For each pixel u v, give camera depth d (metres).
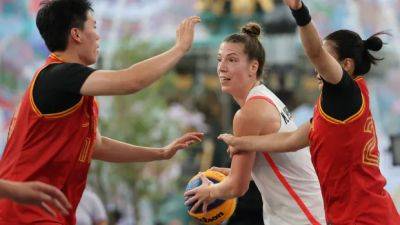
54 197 10.17
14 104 53.31
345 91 11.66
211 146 47.56
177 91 50.81
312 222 13.44
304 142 12.63
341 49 12.30
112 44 50.84
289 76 47.56
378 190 12.16
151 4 58.22
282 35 47.91
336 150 11.94
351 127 11.79
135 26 57.69
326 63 11.38
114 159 14.09
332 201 12.27
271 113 13.23
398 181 40.88
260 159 13.55
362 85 12.28
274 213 13.75
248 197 16.59
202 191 13.76
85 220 19.50
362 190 11.99
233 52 13.54
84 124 11.98
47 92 11.65
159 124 45.12
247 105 13.32
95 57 12.41
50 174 11.91
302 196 13.47
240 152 13.12
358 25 56.59
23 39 56.31
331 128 11.86
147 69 11.42
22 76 55.28
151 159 14.21
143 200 45.03
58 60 12.18
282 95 47.94
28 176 11.81
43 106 11.70
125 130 44.16
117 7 58.06
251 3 49.25
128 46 47.25
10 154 12.04
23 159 11.86
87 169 12.34
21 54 55.84
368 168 12.09
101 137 14.02
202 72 51.06
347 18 56.91
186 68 51.31
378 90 53.44
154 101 45.44
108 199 42.94
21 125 11.94
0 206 11.82
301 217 13.48
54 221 11.86
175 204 46.25
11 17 56.66
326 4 57.19
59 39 12.15
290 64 47.62
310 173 13.55
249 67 13.57
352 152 11.89
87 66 12.07
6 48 55.47
